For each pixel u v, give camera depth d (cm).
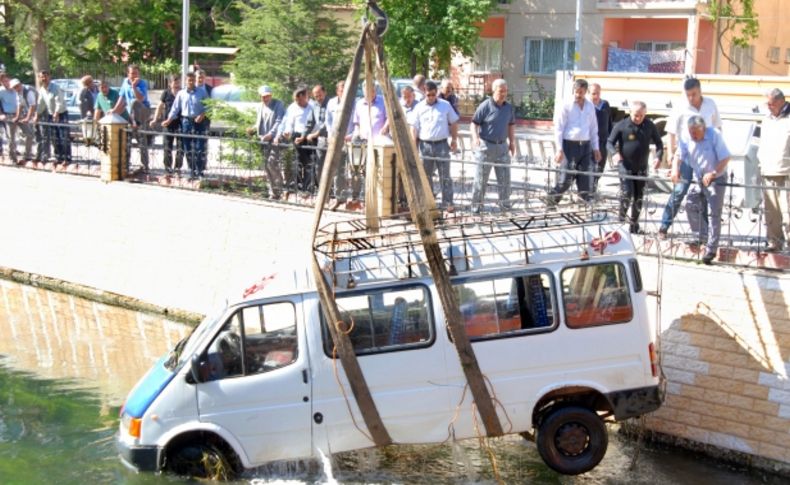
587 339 1087
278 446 1094
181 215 1734
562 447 1088
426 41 3409
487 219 1156
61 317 1748
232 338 1097
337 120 1054
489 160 1478
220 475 1092
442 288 1073
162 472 1096
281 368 1088
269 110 1691
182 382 1087
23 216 1970
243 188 1728
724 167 1202
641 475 1150
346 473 1130
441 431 1092
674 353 1223
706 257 1208
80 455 1173
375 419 1086
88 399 1363
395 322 1091
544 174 1705
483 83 3731
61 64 4178
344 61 2009
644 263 1246
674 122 1273
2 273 2002
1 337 1631
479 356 1081
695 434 1210
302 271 1111
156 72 4081
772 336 1152
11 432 1245
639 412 1091
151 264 1783
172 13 4231
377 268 1099
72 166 1931
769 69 3834
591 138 1420
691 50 3344
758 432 1164
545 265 1092
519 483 1120
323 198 1072
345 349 1079
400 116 1048
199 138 1739
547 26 3703
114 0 3931
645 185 1322
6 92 2052
